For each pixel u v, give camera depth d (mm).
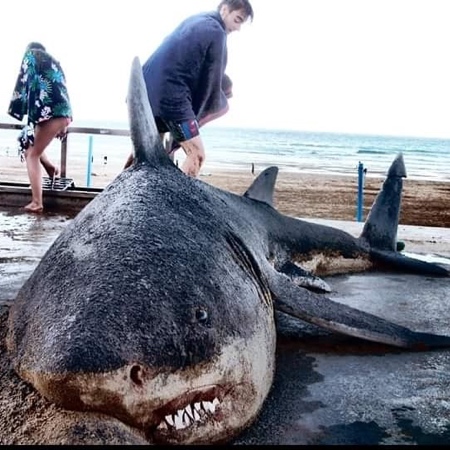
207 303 2225
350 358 3250
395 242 5629
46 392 1822
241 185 22266
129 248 2332
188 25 5496
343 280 5023
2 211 7645
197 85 5656
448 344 3361
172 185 3197
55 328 1947
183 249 2471
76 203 8000
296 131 132875
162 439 1945
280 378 2951
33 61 7188
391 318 3955
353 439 2371
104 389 1780
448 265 5598
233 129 135375
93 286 2096
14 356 2053
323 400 2713
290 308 3117
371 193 22266
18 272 4660
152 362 1879
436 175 36094
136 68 3438
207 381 2064
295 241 4793
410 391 2840
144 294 2076
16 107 7531
